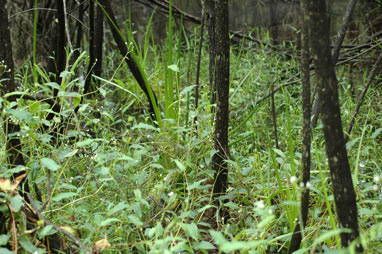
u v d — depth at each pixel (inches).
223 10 84.5
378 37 208.8
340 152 58.2
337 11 273.4
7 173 74.2
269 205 86.0
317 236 77.5
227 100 90.3
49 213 80.3
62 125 109.6
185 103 143.4
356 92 191.0
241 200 100.6
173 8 184.4
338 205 59.9
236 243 50.6
